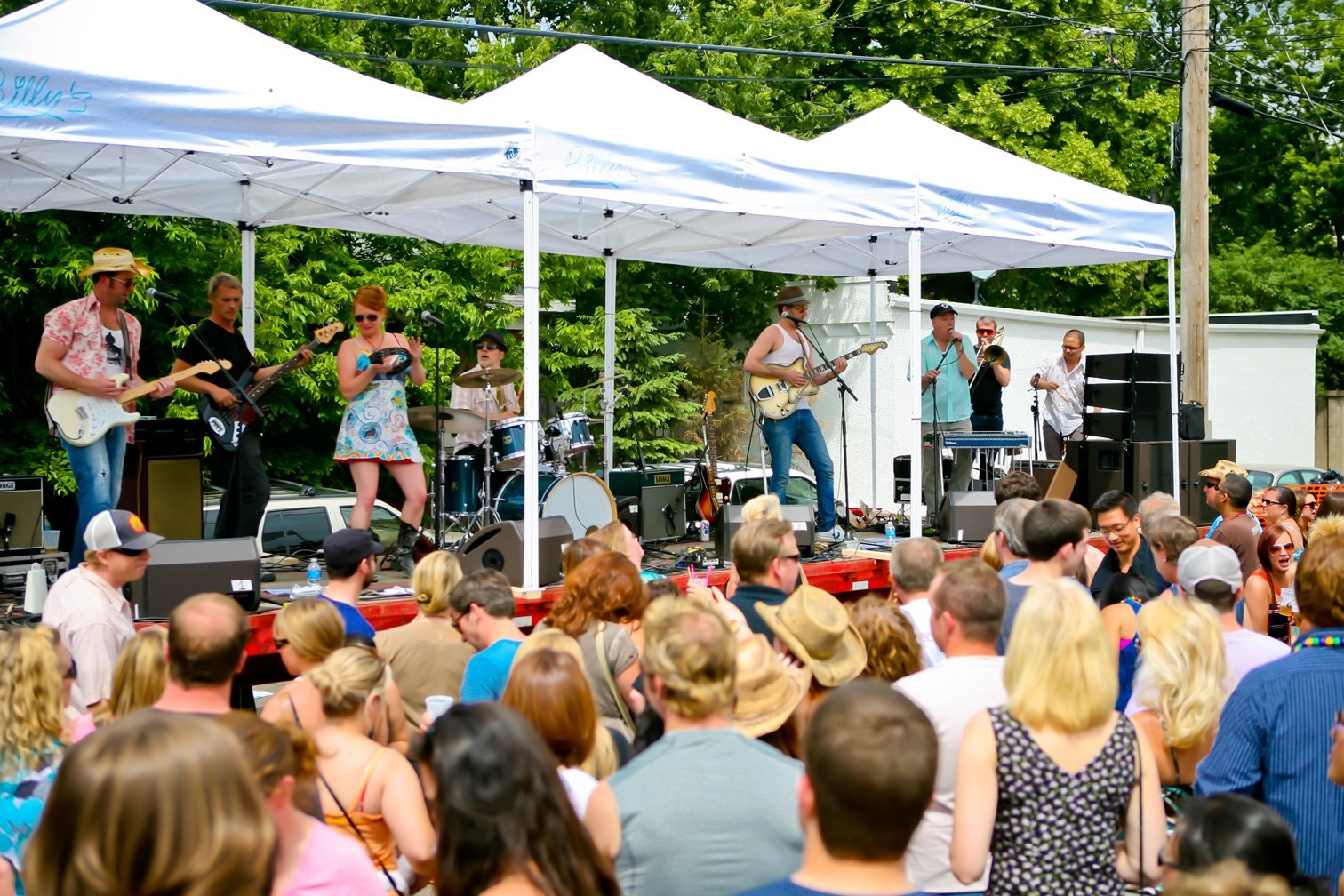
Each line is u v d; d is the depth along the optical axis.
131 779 1.59
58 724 3.23
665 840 2.71
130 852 1.57
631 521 8.65
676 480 8.97
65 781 1.62
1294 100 27.09
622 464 16.91
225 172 7.68
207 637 3.29
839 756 2.18
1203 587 4.21
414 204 8.15
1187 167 12.59
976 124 19.64
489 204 9.18
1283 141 27.92
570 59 7.71
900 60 13.52
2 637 3.26
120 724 1.67
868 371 17.09
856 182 7.36
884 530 9.83
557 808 2.34
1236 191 28.56
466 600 4.34
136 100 5.12
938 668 3.42
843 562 7.77
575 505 7.58
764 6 19.88
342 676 3.31
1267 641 4.20
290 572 7.05
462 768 2.31
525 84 7.54
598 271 16.80
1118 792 2.93
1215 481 8.59
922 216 7.62
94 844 1.58
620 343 17.77
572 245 10.23
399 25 17.73
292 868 2.50
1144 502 5.91
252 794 1.68
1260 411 20.80
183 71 5.28
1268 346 20.78
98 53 5.18
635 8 18.28
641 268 19.02
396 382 7.42
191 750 1.63
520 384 14.38
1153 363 9.29
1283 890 2.10
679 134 7.01
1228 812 2.37
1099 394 9.48
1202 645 3.75
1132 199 8.89
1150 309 24.89
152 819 1.58
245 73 5.46
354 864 2.57
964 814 2.91
